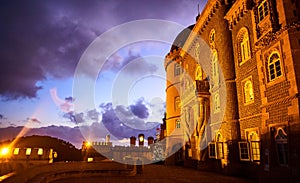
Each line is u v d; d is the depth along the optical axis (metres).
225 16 20.64
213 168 20.73
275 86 12.82
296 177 10.75
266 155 13.12
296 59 11.62
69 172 14.95
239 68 18.67
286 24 12.22
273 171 12.38
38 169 12.20
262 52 14.07
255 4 15.38
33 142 39.12
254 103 16.36
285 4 12.56
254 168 15.66
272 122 12.87
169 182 13.93
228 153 17.95
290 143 11.34
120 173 16.75
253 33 15.44
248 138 16.92
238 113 18.45
